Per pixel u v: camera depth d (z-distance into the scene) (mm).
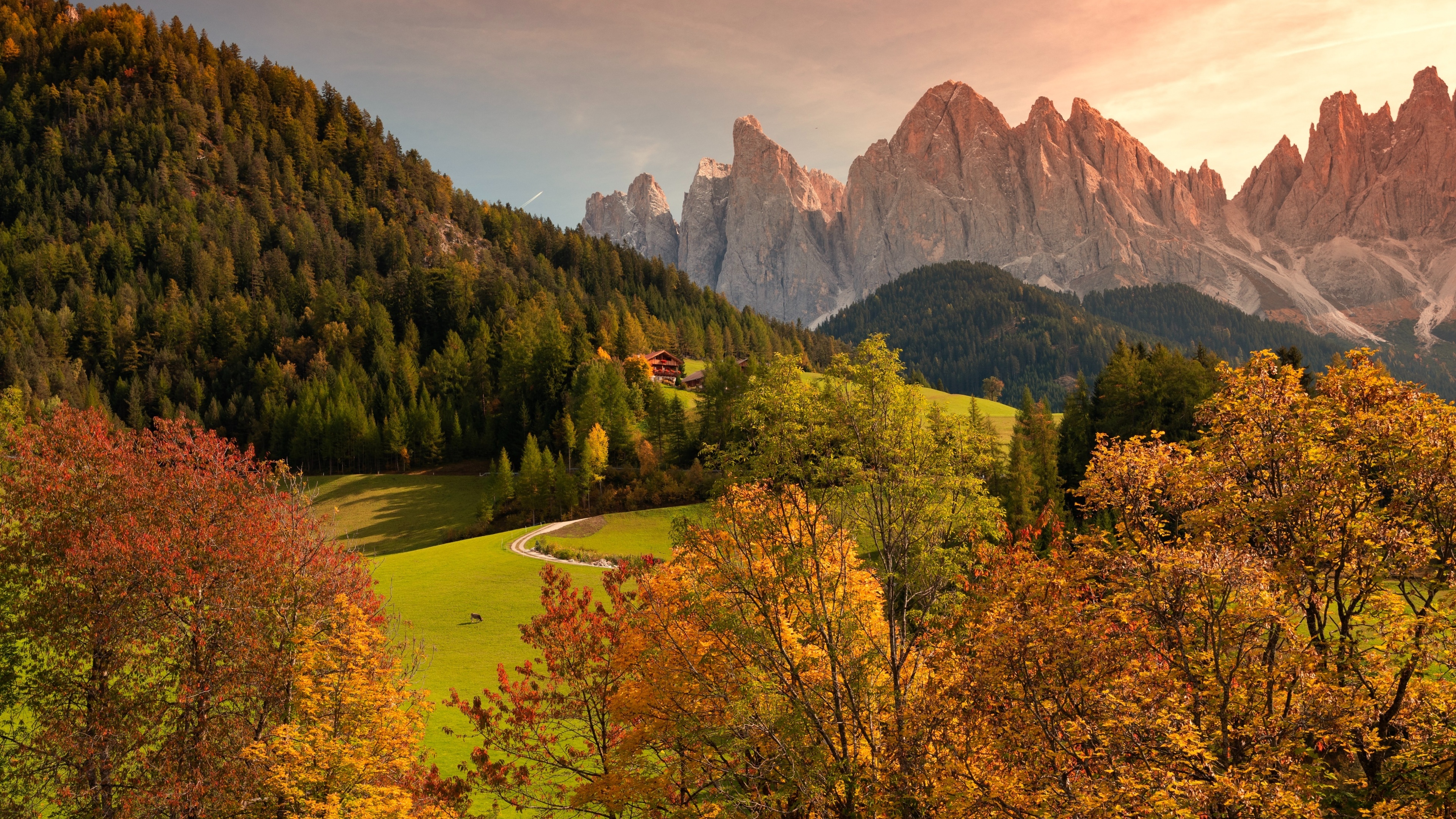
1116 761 17016
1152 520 21672
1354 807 16766
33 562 24906
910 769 20594
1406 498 18297
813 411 23078
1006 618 20281
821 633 22109
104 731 23500
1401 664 16031
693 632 24469
